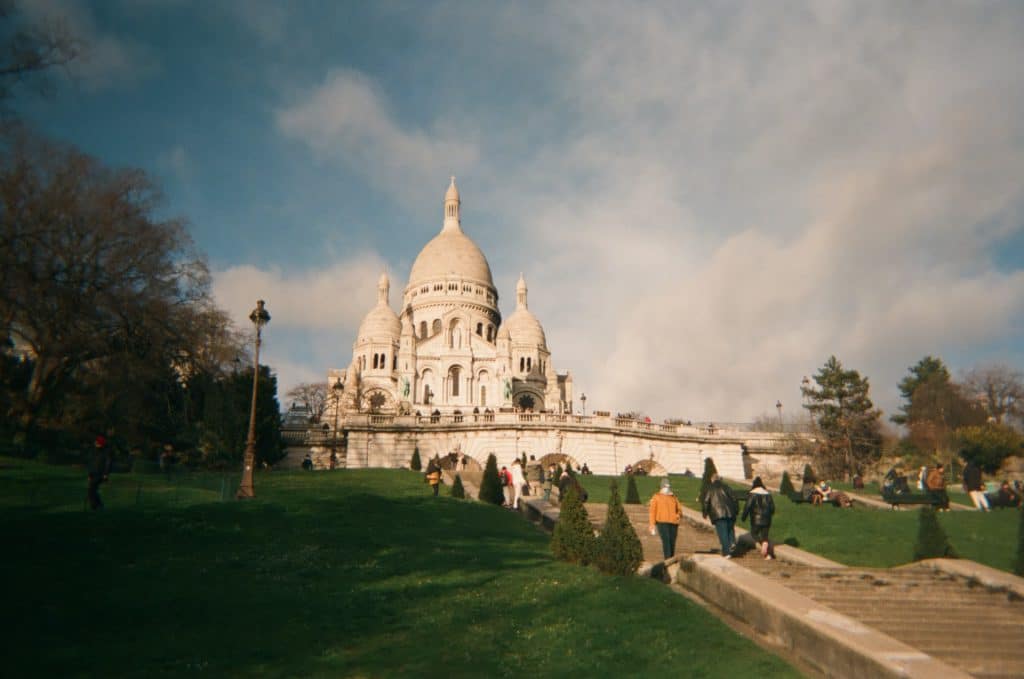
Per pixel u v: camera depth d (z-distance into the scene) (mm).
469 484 47188
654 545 24781
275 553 19906
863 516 29172
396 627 14281
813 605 14359
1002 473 62125
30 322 39656
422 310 125562
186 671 11617
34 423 44375
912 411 88500
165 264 48125
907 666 11297
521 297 132250
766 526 21625
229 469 54531
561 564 19969
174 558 18688
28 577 16188
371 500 30688
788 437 76750
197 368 50969
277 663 12180
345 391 100000
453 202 142375
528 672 12305
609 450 67000
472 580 17938
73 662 11719
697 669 12539
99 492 29016
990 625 15211
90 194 43312
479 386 112875
